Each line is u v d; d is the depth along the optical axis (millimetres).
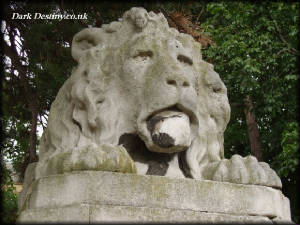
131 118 3039
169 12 4988
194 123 3012
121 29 3297
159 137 2859
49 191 2625
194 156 3107
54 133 3199
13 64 5059
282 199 2998
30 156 5156
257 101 7746
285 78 6891
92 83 3096
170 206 2625
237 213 2742
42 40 5133
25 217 2529
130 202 2566
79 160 2658
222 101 3398
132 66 3043
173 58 3023
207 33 6645
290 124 6852
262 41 7012
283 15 7043
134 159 3033
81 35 3377
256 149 8102
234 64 7117
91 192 2539
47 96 5461
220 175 2930
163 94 2879
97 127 3029
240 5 7211
